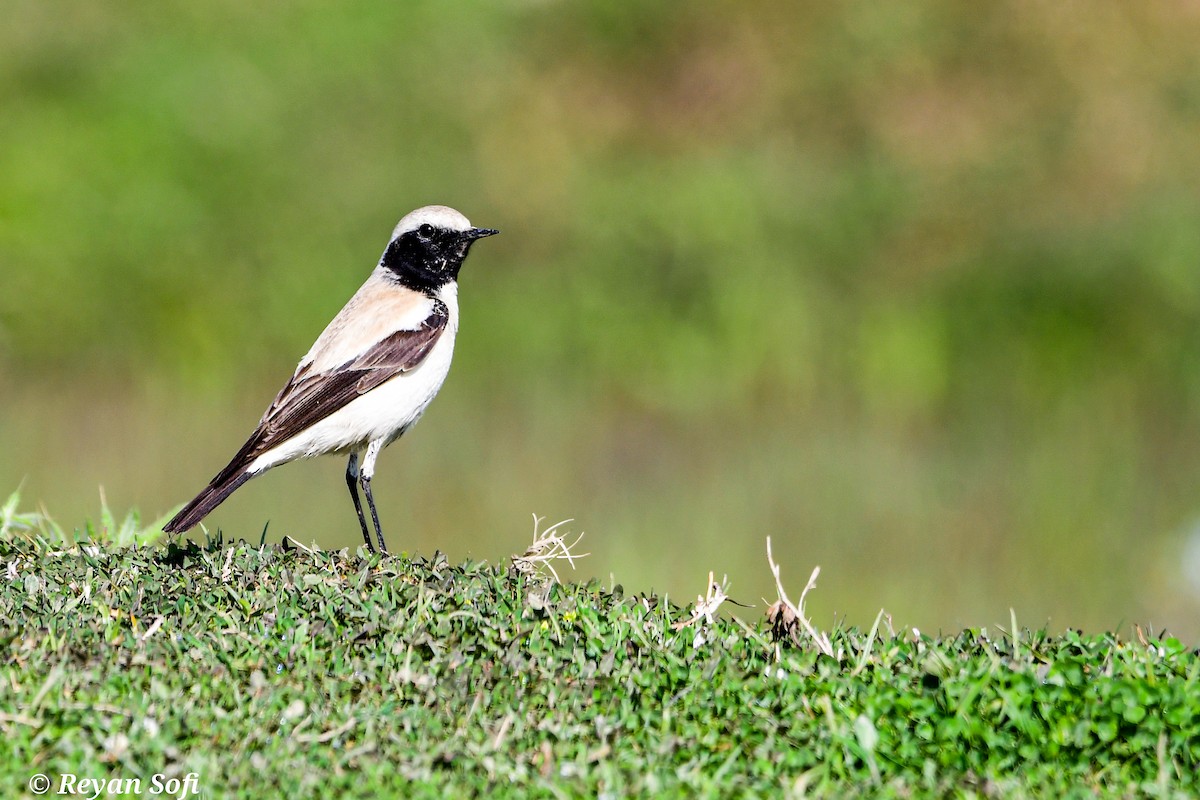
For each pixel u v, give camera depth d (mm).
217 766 6051
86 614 7477
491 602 7859
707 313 21281
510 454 16922
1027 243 22297
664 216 23109
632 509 15305
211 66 24938
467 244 10867
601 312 21188
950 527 14859
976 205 23453
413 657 7062
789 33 27734
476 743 6336
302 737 6320
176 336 20656
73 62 24734
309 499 15539
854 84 26734
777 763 6324
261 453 10055
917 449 17219
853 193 23891
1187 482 16078
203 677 6750
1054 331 20562
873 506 15430
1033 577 14016
